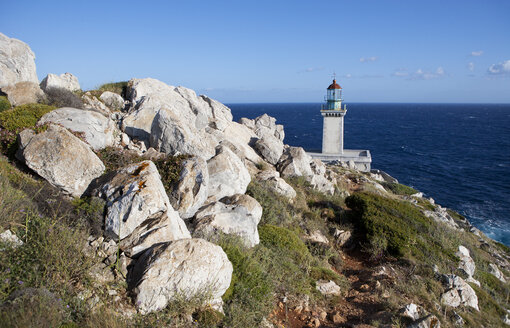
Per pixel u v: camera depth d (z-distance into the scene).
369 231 16.81
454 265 15.23
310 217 17.56
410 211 20.70
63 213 8.86
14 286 6.32
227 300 8.60
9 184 8.83
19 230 7.57
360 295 11.21
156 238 8.55
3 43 16.88
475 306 12.05
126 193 9.11
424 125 172.12
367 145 101.81
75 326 6.14
